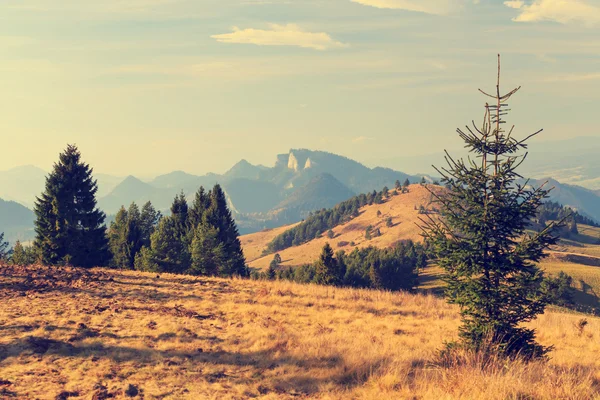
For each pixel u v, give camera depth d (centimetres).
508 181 1394
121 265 6400
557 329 2278
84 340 1402
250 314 2048
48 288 2312
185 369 1223
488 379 1049
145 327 1644
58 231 4406
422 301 2898
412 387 1134
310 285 3328
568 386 1027
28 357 1211
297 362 1347
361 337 1714
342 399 1066
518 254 1356
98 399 977
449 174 1447
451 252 1423
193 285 2891
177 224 6738
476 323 1417
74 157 4575
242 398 1045
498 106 1404
